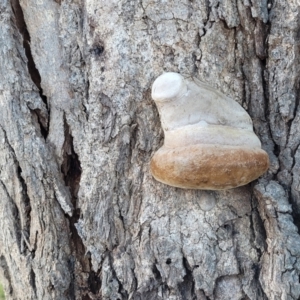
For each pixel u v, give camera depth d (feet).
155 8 1.54
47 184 1.66
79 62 1.65
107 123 1.59
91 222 1.65
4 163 1.69
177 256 1.60
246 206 1.60
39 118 1.70
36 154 1.65
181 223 1.60
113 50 1.55
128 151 1.60
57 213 1.68
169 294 1.64
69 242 1.71
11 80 1.64
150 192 1.61
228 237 1.59
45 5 1.69
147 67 1.55
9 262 1.80
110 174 1.61
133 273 1.65
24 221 1.72
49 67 1.69
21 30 1.72
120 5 1.54
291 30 1.58
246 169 1.40
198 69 1.56
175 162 1.39
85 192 1.65
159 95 1.42
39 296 1.71
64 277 1.69
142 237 1.63
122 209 1.63
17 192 1.70
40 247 1.69
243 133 1.48
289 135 1.62
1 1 1.65
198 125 1.43
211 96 1.46
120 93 1.57
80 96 1.66
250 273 1.60
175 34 1.55
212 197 1.59
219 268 1.59
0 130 1.67
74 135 1.67
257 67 1.62
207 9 1.56
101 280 1.69
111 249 1.66
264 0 1.60
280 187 1.58
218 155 1.38
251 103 1.63
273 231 1.55
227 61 1.59
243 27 1.60
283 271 1.54
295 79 1.61
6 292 1.92
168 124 1.46
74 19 1.65
